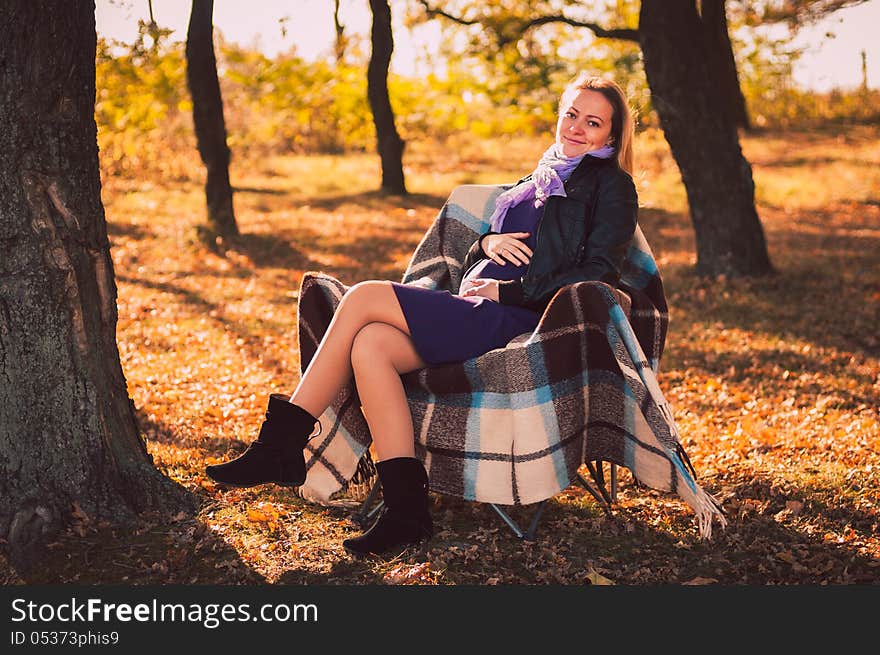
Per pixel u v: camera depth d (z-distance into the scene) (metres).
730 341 7.30
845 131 24.03
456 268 4.07
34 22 3.22
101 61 8.73
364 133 21.92
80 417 3.41
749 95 26.25
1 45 3.21
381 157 16.81
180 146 19.80
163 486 3.58
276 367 6.40
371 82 16.56
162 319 7.77
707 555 3.37
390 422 3.31
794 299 8.79
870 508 3.79
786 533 3.54
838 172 18.11
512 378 3.30
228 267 10.45
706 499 3.20
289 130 22.72
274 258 11.05
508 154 21.52
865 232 12.63
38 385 3.35
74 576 3.16
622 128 3.73
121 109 16.89
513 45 13.41
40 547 3.27
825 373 6.40
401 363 3.39
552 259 3.52
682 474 3.21
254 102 21.38
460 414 3.39
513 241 3.62
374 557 3.27
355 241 12.16
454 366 3.35
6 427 3.35
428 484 3.45
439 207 15.41
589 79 3.79
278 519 3.57
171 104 17.91
